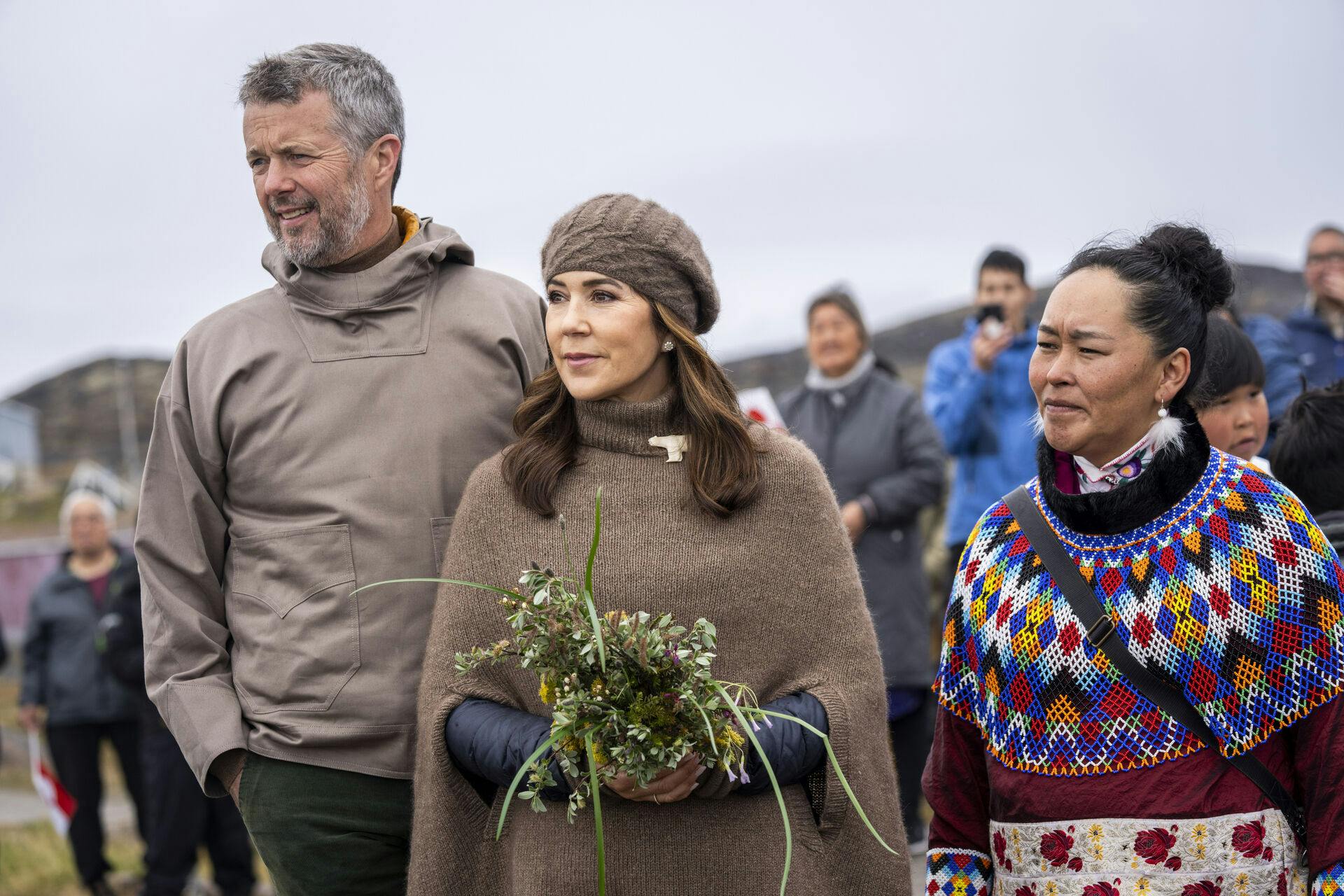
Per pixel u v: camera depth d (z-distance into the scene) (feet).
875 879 9.53
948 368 22.15
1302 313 21.43
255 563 10.57
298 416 10.48
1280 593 7.70
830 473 20.52
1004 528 8.52
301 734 10.18
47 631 25.11
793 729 9.14
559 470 9.71
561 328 9.50
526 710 9.52
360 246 10.72
